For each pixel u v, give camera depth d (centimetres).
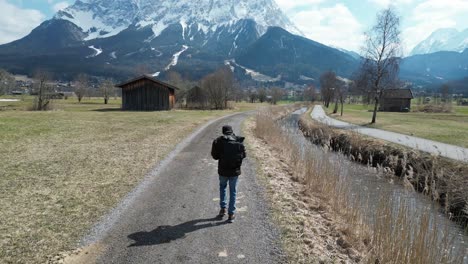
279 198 869
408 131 2480
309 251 591
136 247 575
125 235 620
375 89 3344
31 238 592
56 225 649
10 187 875
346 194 891
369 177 1348
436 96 12131
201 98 5644
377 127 2852
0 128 1967
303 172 1147
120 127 2295
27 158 1226
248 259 549
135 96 4597
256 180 1037
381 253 604
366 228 724
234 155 698
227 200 830
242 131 2386
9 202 764
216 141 712
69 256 538
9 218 674
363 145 1922
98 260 530
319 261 562
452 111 6506
